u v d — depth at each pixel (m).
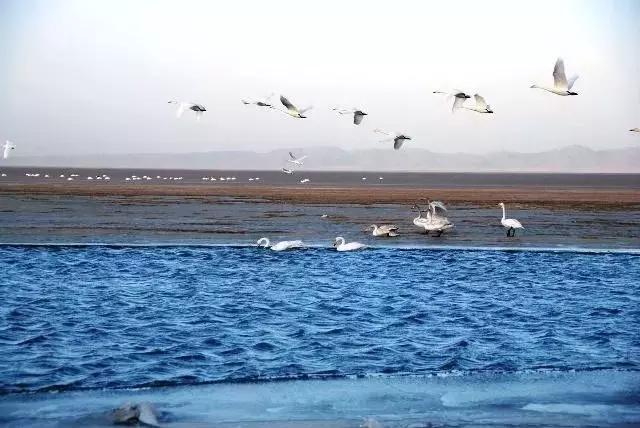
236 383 18.12
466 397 17.45
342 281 31.47
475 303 27.33
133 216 53.41
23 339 21.52
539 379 18.70
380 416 16.28
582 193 103.88
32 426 15.34
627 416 16.42
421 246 40.91
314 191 100.12
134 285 30.02
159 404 16.72
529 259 37.47
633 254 39.22
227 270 33.69
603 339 22.42
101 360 19.62
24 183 114.19
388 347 21.22
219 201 72.19
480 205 72.12
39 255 36.31
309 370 19.12
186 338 21.84
